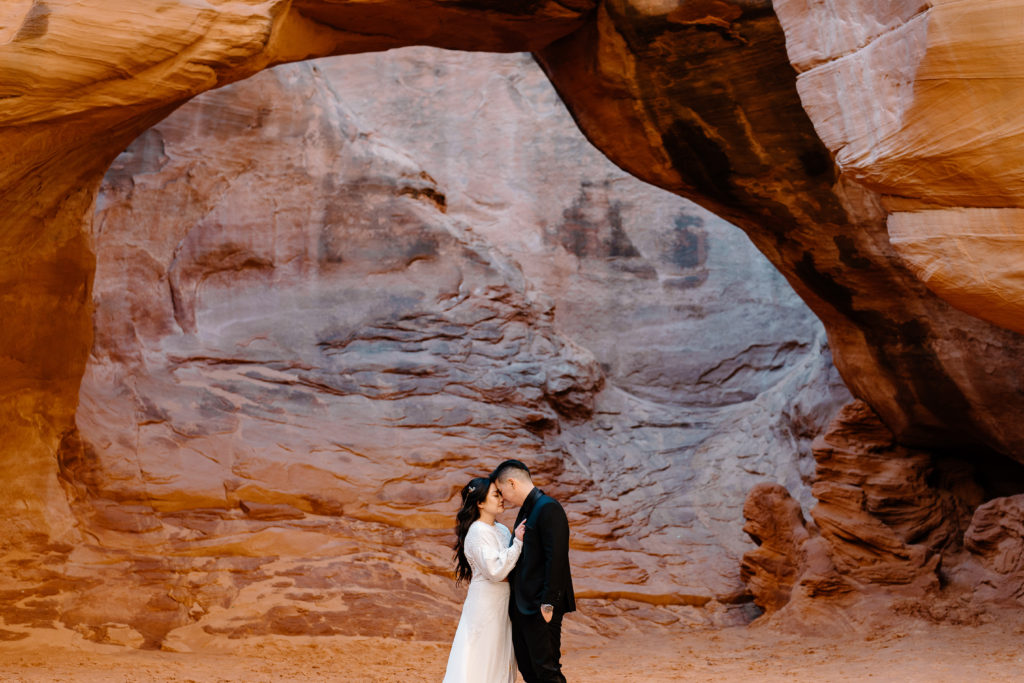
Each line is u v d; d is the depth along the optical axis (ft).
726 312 58.75
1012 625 33.12
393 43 33.68
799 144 33.17
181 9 26.53
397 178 52.85
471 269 52.03
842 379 45.44
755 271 59.36
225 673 26.08
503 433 47.21
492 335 50.80
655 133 34.60
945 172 20.08
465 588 38.11
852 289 37.22
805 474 48.62
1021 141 18.98
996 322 21.61
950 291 21.04
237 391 45.21
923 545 37.93
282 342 48.03
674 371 57.47
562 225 60.44
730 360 57.52
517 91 63.87
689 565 44.57
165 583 33.73
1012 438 36.24
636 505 48.19
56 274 33.60
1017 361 34.40
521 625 16.92
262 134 51.83
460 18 32.53
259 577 35.29
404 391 47.42
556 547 16.74
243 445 42.27
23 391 34.37
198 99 51.31
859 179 21.58
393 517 41.50
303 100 52.90
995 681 23.18
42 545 33.27
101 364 44.16
